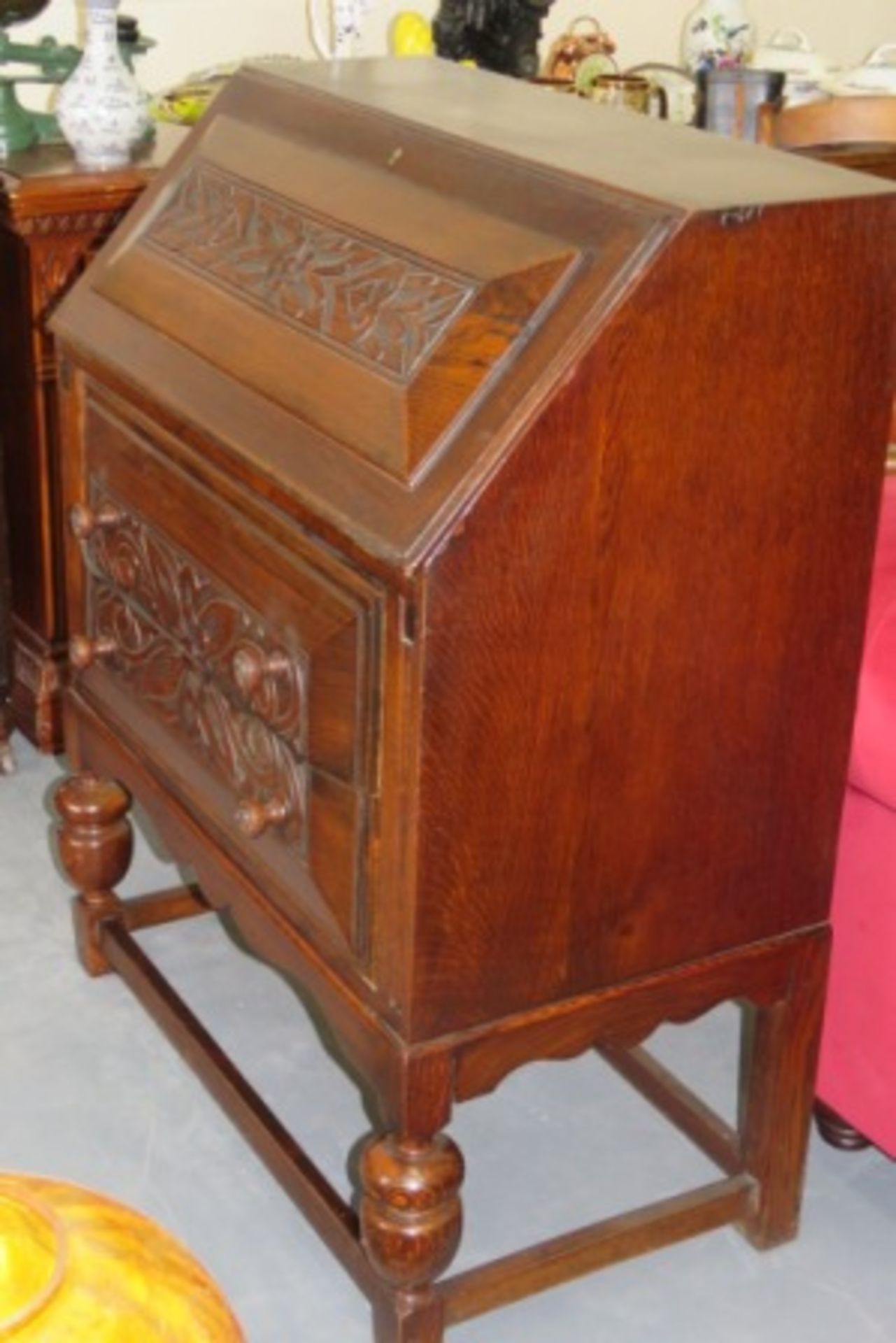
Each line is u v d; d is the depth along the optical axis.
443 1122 1.43
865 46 3.58
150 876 2.32
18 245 2.36
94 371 1.68
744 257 1.26
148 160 2.40
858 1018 1.72
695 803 1.44
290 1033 2.05
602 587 1.31
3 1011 2.05
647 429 1.27
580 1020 1.47
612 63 2.92
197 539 1.55
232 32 2.85
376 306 1.38
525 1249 1.64
